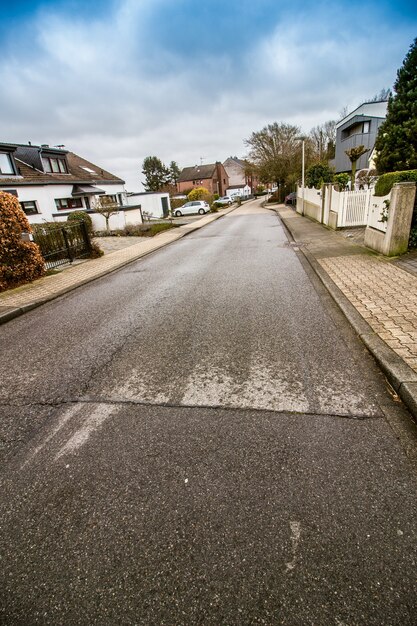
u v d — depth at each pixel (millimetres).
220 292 6020
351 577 1482
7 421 2807
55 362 3826
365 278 5711
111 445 2426
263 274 7055
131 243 14781
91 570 1608
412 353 3139
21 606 1486
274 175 38188
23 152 23312
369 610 1362
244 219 22328
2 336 4895
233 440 2365
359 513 1766
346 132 28688
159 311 5293
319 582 1474
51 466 2277
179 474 2117
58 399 3064
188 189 59000
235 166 72500
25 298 6715
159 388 3100
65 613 1447
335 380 2971
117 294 6672
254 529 1730
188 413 2701
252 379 3109
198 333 4277
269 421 2523
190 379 3207
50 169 24188
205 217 27734
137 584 1536
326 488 1930
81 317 5410
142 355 3799
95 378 3381
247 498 1911
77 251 10859
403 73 8641
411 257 6500
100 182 28734
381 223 7363
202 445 2344
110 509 1920
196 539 1708
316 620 1347
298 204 22828
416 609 1354
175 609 1428
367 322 3953
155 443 2404
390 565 1513
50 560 1670
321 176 17906
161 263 9672
